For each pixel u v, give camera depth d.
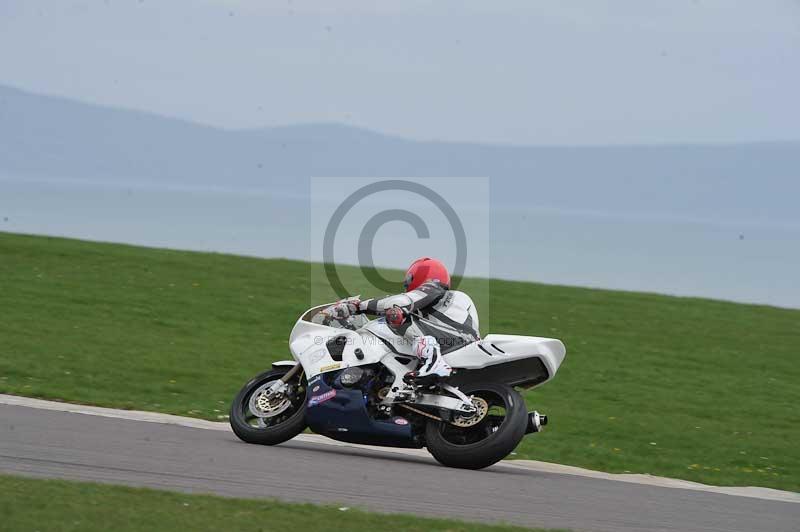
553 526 25.69
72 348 59.66
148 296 83.06
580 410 56.62
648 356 77.12
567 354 75.31
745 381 70.50
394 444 35.28
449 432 35.47
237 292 89.12
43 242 108.12
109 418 39.25
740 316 99.75
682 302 106.19
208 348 65.62
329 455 35.22
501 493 29.89
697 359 77.56
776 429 55.56
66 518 21.48
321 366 35.94
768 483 40.88
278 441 36.19
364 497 27.34
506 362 35.00
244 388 37.31
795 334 92.06
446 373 34.12
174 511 22.89
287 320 79.56
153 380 53.19
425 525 23.52
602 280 174.62
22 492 23.31
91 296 80.44
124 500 23.50
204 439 35.94
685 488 36.22
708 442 49.88
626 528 26.27
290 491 27.28
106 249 107.69
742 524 28.38
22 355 55.41
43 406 41.72
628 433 50.75
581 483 34.16
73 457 29.36
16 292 79.00
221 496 24.88
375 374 35.53
